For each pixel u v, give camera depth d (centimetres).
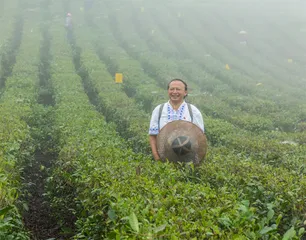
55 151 1455
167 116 915
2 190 700
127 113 1822
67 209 933
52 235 919
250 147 1353
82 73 2997
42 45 3747
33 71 2744
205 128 1596
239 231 525
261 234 538
